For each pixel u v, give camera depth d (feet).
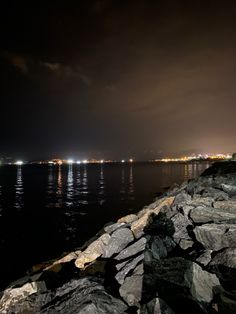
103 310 19.24
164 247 29.99
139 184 294.05
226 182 44.04
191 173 481.87
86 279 24.35
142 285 22.63
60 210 144.66
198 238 29.55
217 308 18.95
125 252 32.53
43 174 549.13
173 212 39.40
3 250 71.77
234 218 32.01
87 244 51.60
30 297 25.35
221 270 23.79
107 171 645.10
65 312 19.98
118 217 122.52
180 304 19.63
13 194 223.30
